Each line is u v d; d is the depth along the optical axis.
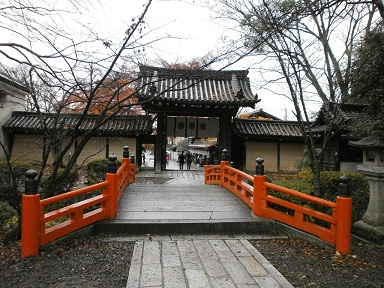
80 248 4.57
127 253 4.44
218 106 15.24
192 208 6.69
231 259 4.28
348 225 4.66
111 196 5.79
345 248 4.62
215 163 18.72
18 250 4.54
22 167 9.82
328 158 14.31
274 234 5.56
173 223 5.46
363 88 6.60
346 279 3.79
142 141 16.97
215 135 17.33
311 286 3.56
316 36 6.94
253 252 4.56
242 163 17.41
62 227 4.73
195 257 4.32
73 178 9.20
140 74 5.11
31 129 15.45
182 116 17.23
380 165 5.90
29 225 4.21
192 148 33.62
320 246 4.97
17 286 3.38
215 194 8.40
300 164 11.78
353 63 6.59
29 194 4.26
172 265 4.01
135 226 5.36
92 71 4.54
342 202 4.66
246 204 7.16
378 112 7.11
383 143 5.69
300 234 5.36
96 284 3.46
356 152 13.55
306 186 7.12
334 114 6.50
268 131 17.28
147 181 13.25
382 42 6.19
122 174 8.02
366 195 7.42
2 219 6.53
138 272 3.74
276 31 5.19
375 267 4.23
